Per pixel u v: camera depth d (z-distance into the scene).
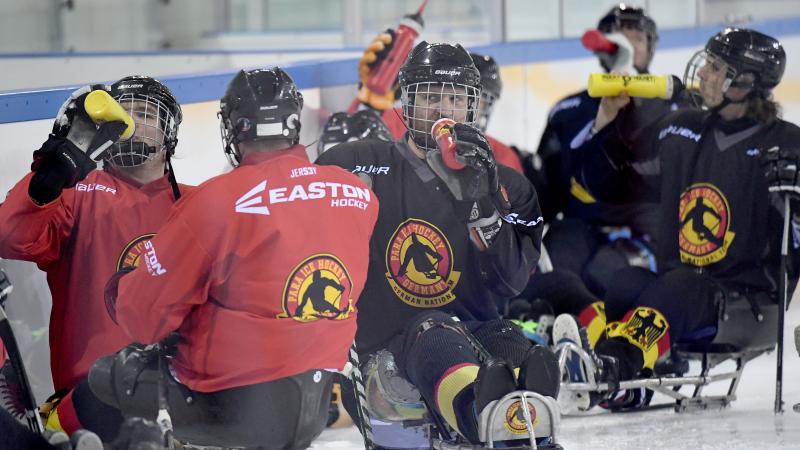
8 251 11.76
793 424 13.42
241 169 10.04
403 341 11.34
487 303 12.00
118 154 11.86
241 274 9.85
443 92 11.41
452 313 11.81
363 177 11.72
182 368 10.14
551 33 25.95
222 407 9.91
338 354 10.14
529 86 23.59
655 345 14.02
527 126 23.69
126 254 12.23
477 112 11.82
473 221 11.16
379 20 26.06
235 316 9.86
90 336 12.16
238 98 10.19
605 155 17.03
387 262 11.69
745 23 26.12
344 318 10.19
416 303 11.75
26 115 12.95
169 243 9.78
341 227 10.16
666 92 16.00
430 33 26.27
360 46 22.31
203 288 9.90
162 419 9.97
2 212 11.54
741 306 14.45
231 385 9.88
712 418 13.91
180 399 10.09
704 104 15.26
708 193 14.95
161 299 9.81
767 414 14.07
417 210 11.68
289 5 25.12
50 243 12.05
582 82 25.00
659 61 25.05
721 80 14.59
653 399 15.51
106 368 10.36
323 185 10.17
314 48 23.14
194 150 15.51
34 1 21.92
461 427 10.26
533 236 11.77
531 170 18.98
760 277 14.70
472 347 10.84
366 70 17.72
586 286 17.38
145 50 23.34
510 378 9.91
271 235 9.82
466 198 11.09
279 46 24.91
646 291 14.35
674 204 15.34
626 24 18.56
